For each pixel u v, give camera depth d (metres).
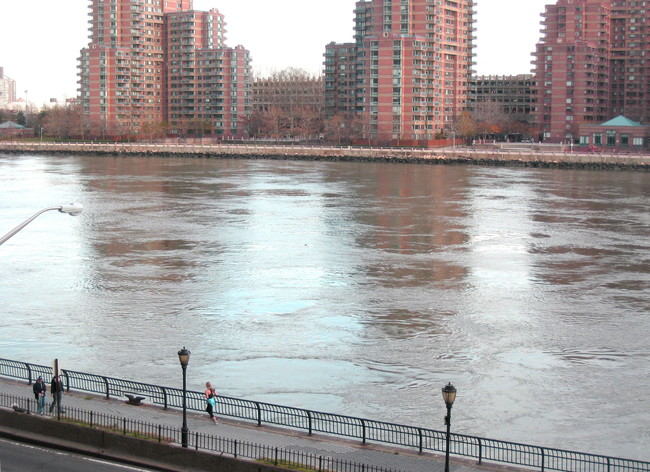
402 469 41.97
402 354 68.38
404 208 151.62
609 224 133.50
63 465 42.09
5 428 46.50
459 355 68.31
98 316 78.44
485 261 104.25
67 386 53.12
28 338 71.81
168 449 42.66
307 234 122.81
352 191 179.88
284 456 43.09
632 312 80.94
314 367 65.12
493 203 159.62
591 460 48.81
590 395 59.84
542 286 91.19
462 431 53.53
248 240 117.56
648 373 64.31
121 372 63.50
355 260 104.19
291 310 80.94
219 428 47.22
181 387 60.06
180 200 161.62
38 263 101.00
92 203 155.75
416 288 90.06
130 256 105.75
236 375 63.19
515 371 64.62
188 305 82.44
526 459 48.72
